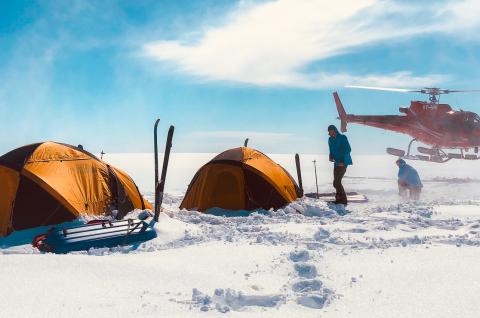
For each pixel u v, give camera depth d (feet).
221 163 37.09
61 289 13.74
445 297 13.29
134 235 22.59
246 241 22.27
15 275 14.78
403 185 47.01
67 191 26.53
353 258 18.35
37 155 27.43
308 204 34.91
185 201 38.09
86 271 15.51
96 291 13.73
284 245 21.08
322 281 15.01
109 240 21.94
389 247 20.54
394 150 90.17
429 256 18.13
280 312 12.60
